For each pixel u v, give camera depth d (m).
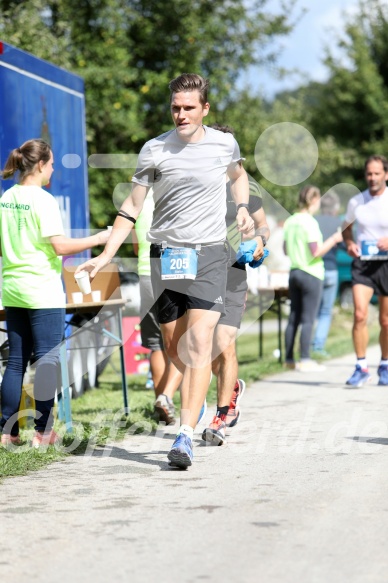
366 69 85.75
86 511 11.80
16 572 9.46
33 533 10.83
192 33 52.59
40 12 44.97
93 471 14.28
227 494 12.62
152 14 53.44
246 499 12.31
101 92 47.25
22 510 11.89
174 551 10.07
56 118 22.81
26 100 20.64
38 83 21.53
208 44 53.62
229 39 55.28
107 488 13.09
